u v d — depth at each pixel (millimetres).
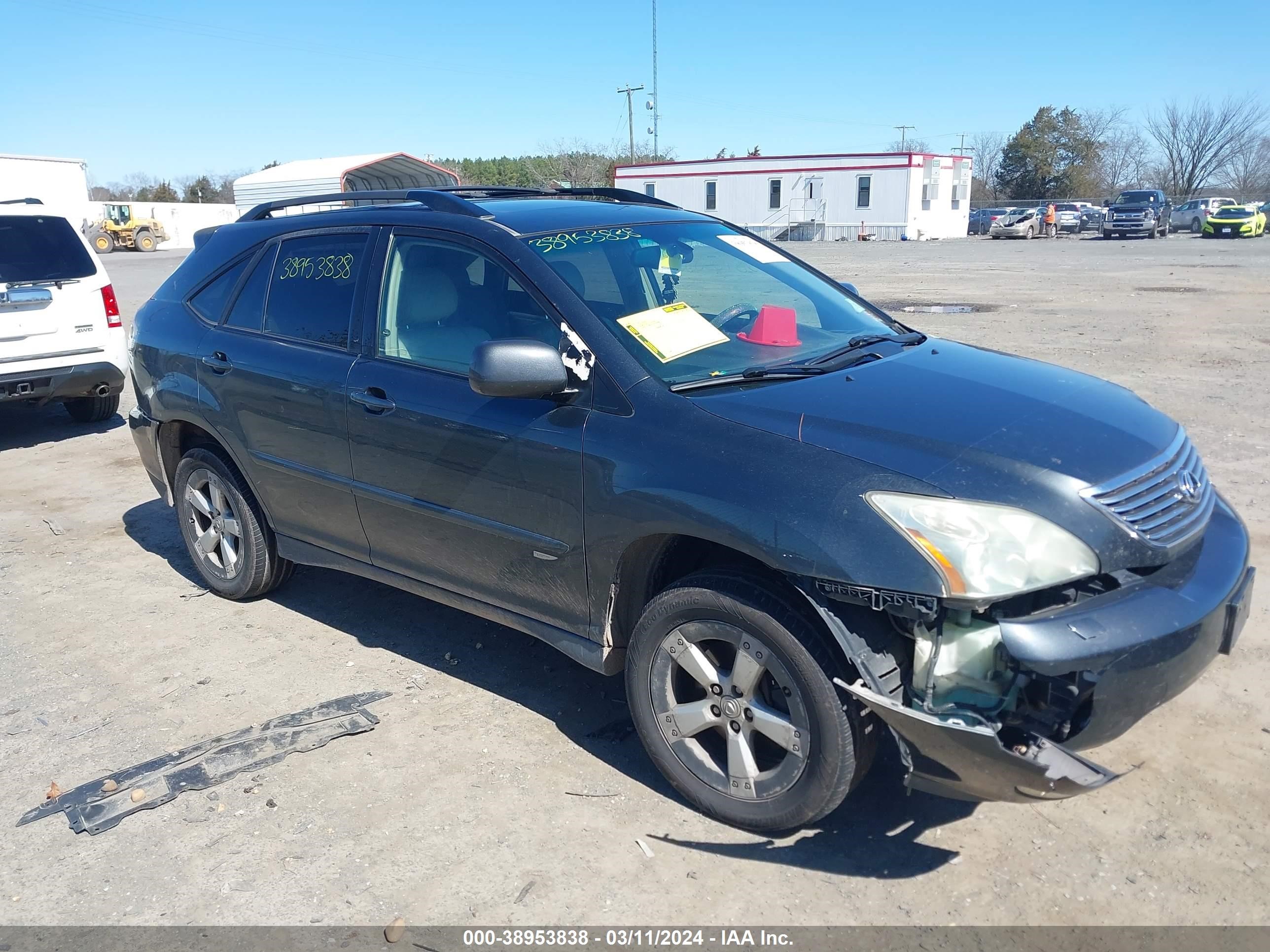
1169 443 3090
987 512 2588
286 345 4340
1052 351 10828
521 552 3516
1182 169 72188
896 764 3467
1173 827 3064
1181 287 17797
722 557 3230
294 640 4590
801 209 46250
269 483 4504
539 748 3623
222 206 56125
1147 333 12133
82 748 3721
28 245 8211
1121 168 75438
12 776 3564
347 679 4195
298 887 2930
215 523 4988
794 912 2764
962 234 49438
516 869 2977
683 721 3174
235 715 3920
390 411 3812
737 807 3078
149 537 6113
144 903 2883
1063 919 2703
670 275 3842
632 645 3254
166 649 4523
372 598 5059
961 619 2609
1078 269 23156
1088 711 2588
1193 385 8930
